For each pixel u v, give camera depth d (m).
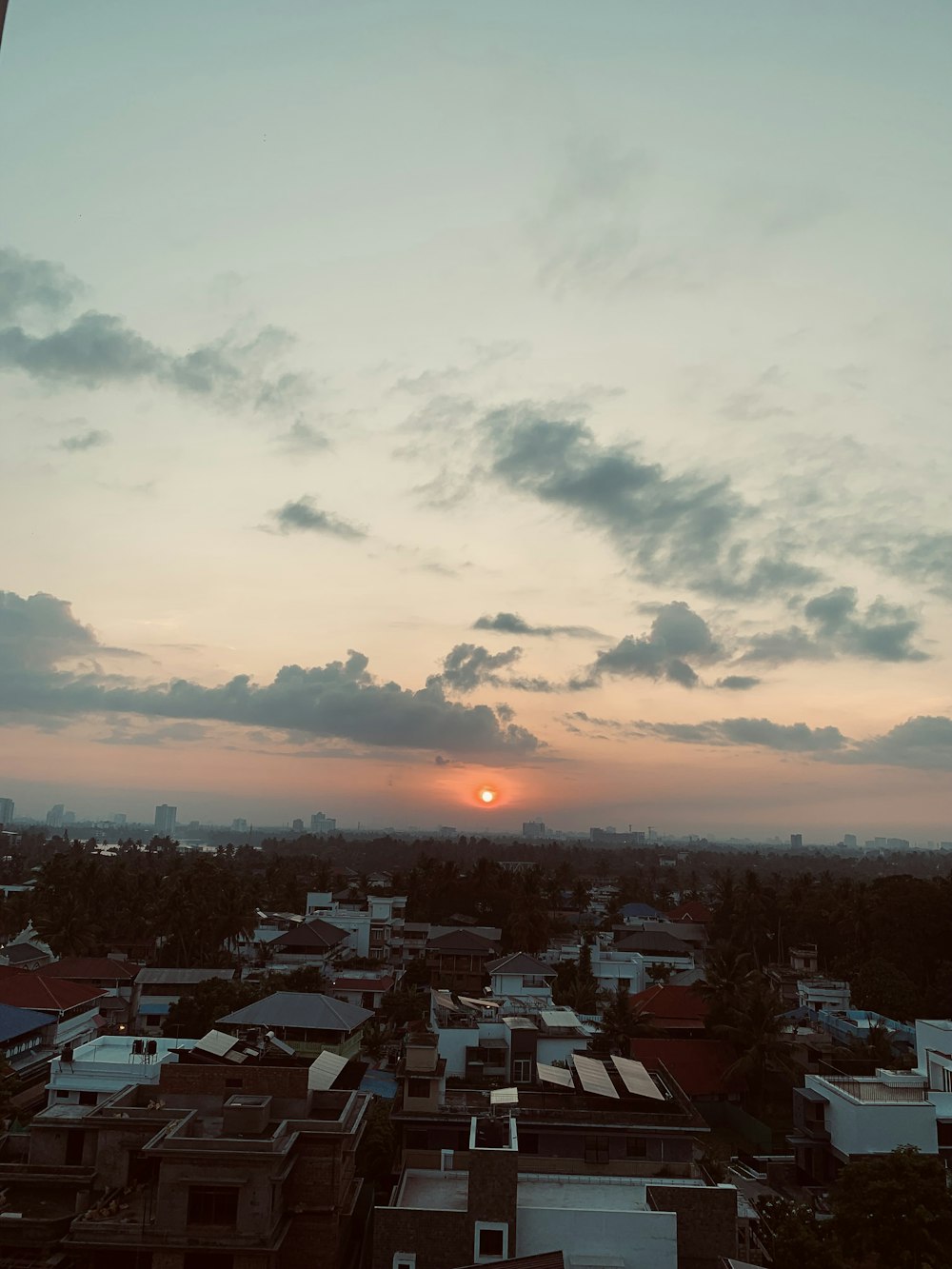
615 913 166.00
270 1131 35.38
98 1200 33.50
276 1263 32.00
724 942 125.62
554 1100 43.28
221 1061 40.03
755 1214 42.34
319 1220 33.75
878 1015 86.44
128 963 92.25
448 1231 32.06
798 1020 89.25
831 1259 35.69
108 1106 36.09
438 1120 43.16
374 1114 48.38
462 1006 60.16
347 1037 62.69
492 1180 31.92
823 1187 49.25
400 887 169.88
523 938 117.19
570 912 170.50
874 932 106.25
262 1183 31.86
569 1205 34.69
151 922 112.31
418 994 92.12
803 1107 51.28
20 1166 34.62
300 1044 60.75
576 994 85.50
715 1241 32.03
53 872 127.88
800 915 122.19
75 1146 35.81
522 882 149.25
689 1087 67.06
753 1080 67.44
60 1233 32.19
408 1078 44.56
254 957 110.12
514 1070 50.78
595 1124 41.16
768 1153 59.06
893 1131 46.75
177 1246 31.17
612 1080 45.56
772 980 108.44
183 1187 31.73
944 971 94.25
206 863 126.06
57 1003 69.25
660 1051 70.75
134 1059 47.25
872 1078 53.12
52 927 103.19
